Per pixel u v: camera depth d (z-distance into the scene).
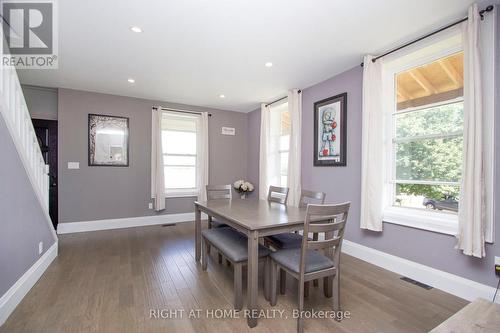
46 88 4.11
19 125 2.25
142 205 4.70
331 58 2.95
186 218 5.09
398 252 2.64
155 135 4.75
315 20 2.19
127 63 3.10
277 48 2.71
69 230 4.14
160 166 4.70
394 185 2.89
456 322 1.13
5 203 1.87
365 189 2.87
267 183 4.86
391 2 1.95
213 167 5.44
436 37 2.33
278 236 2.45
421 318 1.84
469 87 2.01
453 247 2.21
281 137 4.98
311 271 1.73
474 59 1.98
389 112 2.91
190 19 2.18
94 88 4.10
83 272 2.59
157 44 2.62
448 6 2.00
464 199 2.04
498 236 1.94
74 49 2.73
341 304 2.03
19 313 1.86
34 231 2.40
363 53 2.83
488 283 1.99
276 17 2.15
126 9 2.03
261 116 4.99
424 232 2.43
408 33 2.40
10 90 2.10
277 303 2.06
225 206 2.70
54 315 1.84
